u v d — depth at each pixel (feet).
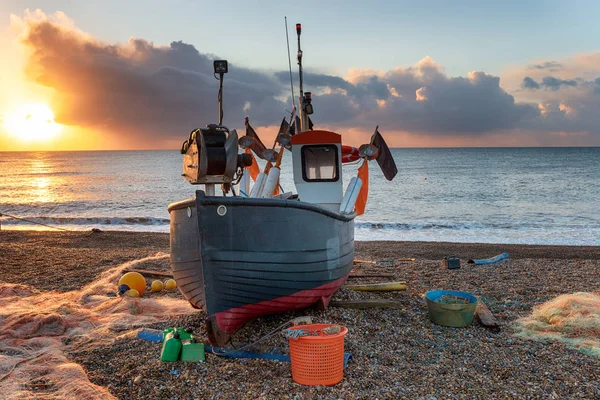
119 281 28.78
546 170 233.76
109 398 14.61
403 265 38.65
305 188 27.66
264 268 19.40
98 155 630.33
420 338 20.63
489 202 112.98
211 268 18.42
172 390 15.69
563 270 35.81
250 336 20.39
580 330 20.94
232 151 18.57
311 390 15.71
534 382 16.44
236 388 15.88
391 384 16.20
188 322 22.17
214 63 20.99
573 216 89.04
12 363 17.10
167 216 92.02
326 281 22.18
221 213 18.34
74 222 81.61
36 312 22.18
